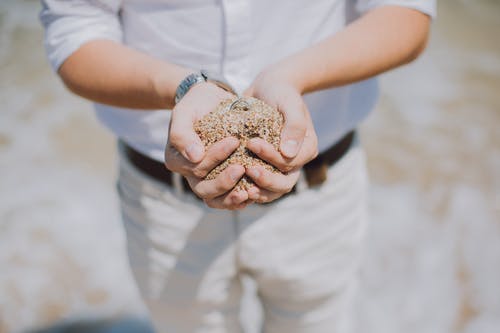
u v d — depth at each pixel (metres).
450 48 3.14
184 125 0.77
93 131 2.49
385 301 1.78
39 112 2.60
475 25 3.40
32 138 2.43
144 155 1.00
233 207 0.77
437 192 2.17
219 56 0.91
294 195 1.01
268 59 0.93
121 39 0.95
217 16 0.89
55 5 0.91
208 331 1.14
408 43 0.88
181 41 0.92
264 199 0.77
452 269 1.88
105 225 2.04
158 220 1.03
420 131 2.49
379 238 1.98
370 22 0.87
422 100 2.70
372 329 1.69
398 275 1.87
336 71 0.85
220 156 0.75
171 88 0.83
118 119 1.00
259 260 1.05
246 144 0.78
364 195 1.12
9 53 3.06
